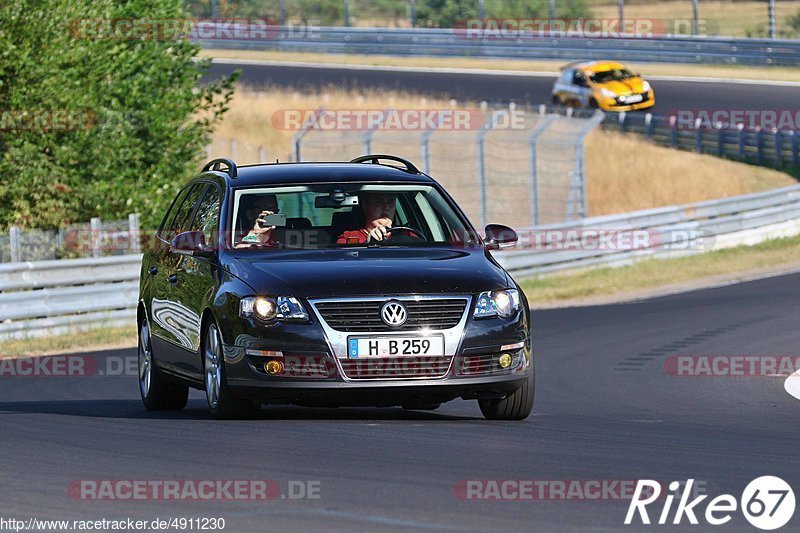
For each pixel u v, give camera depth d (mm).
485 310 32031
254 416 33312
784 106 168250
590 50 199875
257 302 31609
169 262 37875
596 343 62094
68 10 86062
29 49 83500
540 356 57844
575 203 133375
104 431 32250
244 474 24938
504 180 143000
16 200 84562
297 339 31188
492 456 27078
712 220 115062
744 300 81250
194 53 95438
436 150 145250
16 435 31984
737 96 175500
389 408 39156
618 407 41125
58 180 85688
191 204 38344
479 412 38562
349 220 35000
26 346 66312
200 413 37594
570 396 44500
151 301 38781
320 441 29078
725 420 36969
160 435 30875
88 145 86938
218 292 32938
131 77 92000
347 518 20891
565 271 101625
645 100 168375
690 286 94062
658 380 49094
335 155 142125
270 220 34750
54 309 71250
